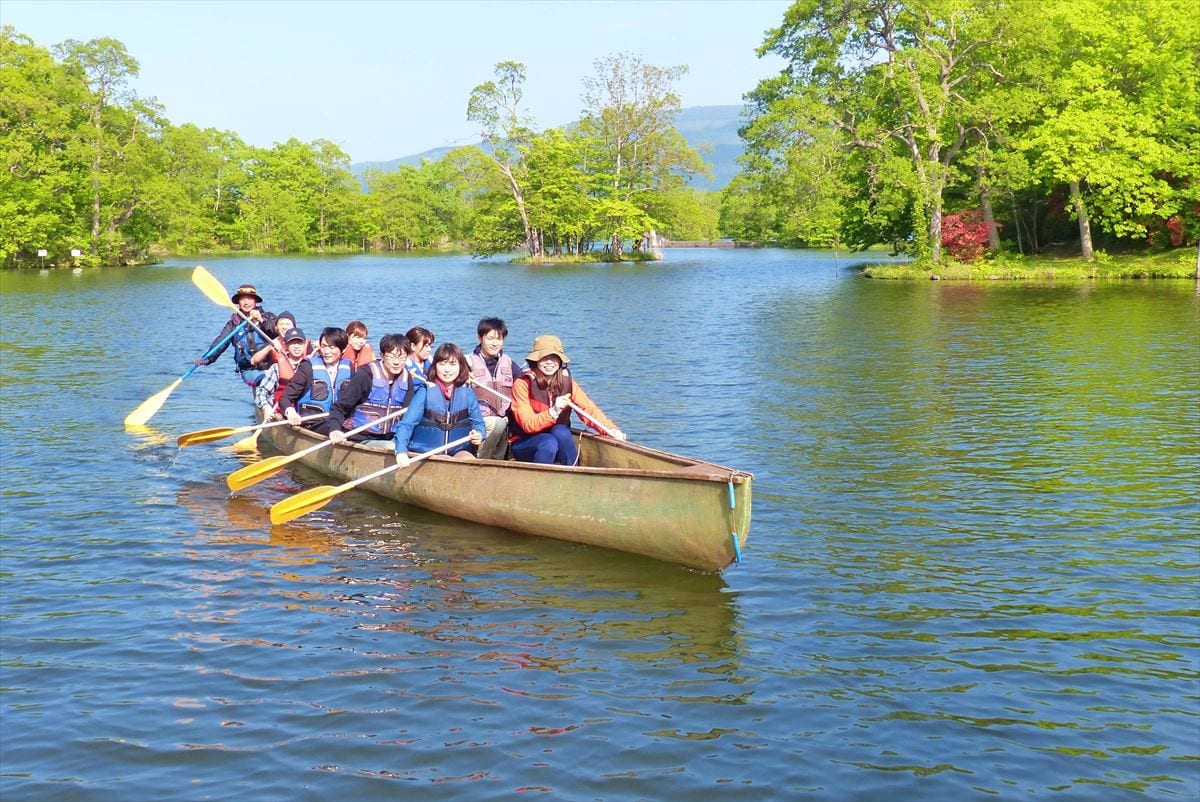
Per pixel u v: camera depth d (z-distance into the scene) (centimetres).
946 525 741
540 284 3878
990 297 2761
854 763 426
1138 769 424
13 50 5050
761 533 726
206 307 2647
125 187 5434
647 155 6334
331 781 412
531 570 658
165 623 568
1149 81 3584
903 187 3666
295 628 562
